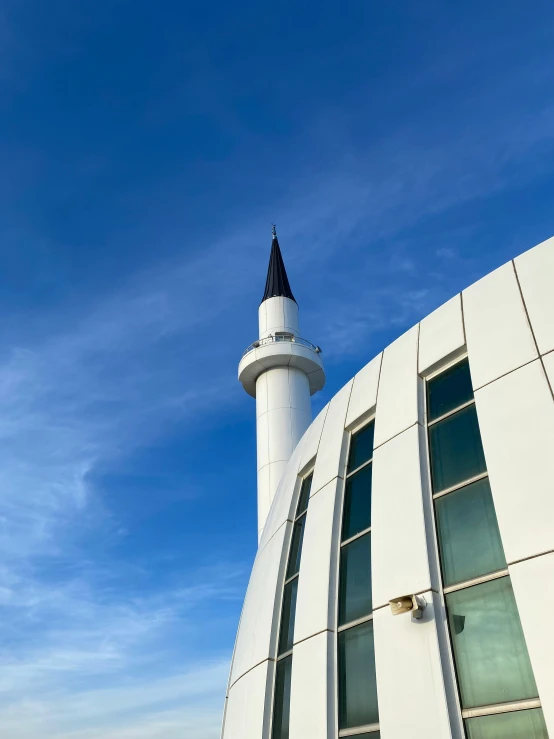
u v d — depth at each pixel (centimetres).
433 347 1258
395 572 1030
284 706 1223
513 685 823
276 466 3650
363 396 1412
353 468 1342
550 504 863
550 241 1169
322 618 1153
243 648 1502
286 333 4159
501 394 1032
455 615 931
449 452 1098
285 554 1468
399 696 922
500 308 1158
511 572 859
